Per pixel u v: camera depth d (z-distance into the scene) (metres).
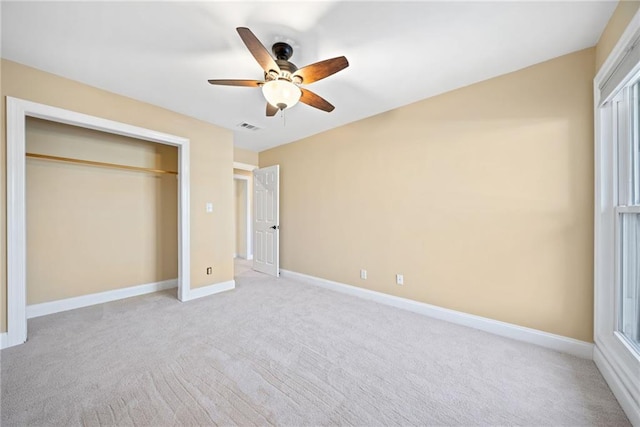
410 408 1.50
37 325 2.52
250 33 1.46
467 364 1.91
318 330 2.44
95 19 1.66
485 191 2.42
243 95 2.71
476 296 2.48
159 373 1.79
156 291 3.66
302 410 1.48
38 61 2.12
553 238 2.11
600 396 1.58
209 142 3.50
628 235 1.68
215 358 1.97
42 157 2.68
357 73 2.29
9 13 1.59
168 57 2.07
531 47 1.94
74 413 1.44
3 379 1.71
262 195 4.78
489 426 1.38
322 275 3.88
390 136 3.08
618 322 1.71
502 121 2.32
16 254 2.12
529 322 2.21
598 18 1.64
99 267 3.21
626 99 1.69
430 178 2.76
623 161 1.73
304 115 3.25
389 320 2.66
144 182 3.61
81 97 2.46
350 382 1.71
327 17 1.64
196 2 1.53
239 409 1.48
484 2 1.51
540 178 2.16
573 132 2.02
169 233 3.85
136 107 2.81
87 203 3.13
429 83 2.46
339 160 3.63
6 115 2.08
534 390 1.64
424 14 1.61
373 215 3.26
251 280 4.23
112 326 2.50
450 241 2.63
